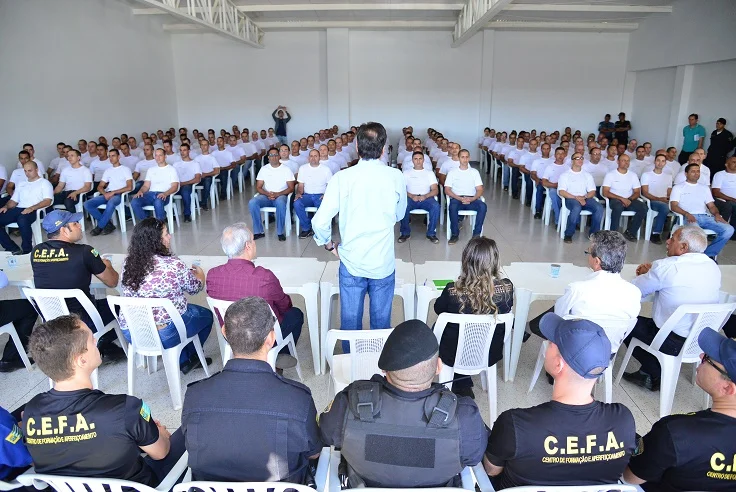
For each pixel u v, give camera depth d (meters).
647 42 10.51
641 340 2.52
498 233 5.89
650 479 1.33
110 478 1.36
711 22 8.32
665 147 10.20
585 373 1.22
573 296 2.23
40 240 5.13
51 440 1.32
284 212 5.61
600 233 2.22
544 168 6.54
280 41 11.70
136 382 2.68
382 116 12.08
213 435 1.25
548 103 11.87
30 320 2.80
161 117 11.20
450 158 6.39
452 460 1.17
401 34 11.58
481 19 6.90
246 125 12.19
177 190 5.90
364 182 2.18
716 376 1.26
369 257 2.28
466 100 11.90
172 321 2.37
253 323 1.33
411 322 1.23
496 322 2.17
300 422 1.26
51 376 1.33
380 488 1.17
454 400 1.18
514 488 1.22
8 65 6.47
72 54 7.82
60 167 6.64
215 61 11.88
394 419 1.17
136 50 9.96
